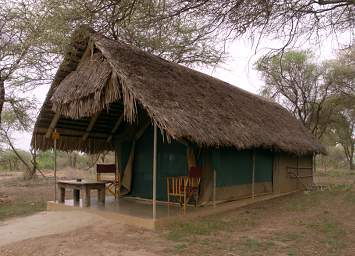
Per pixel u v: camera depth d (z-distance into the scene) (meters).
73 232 8.88
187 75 12.88
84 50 10.74
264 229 9.49
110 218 10.16
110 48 10.08
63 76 11.36
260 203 13.91
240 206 12.97
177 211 10.72
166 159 12.62
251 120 13.81
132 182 13.47
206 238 8.41
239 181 13.43
